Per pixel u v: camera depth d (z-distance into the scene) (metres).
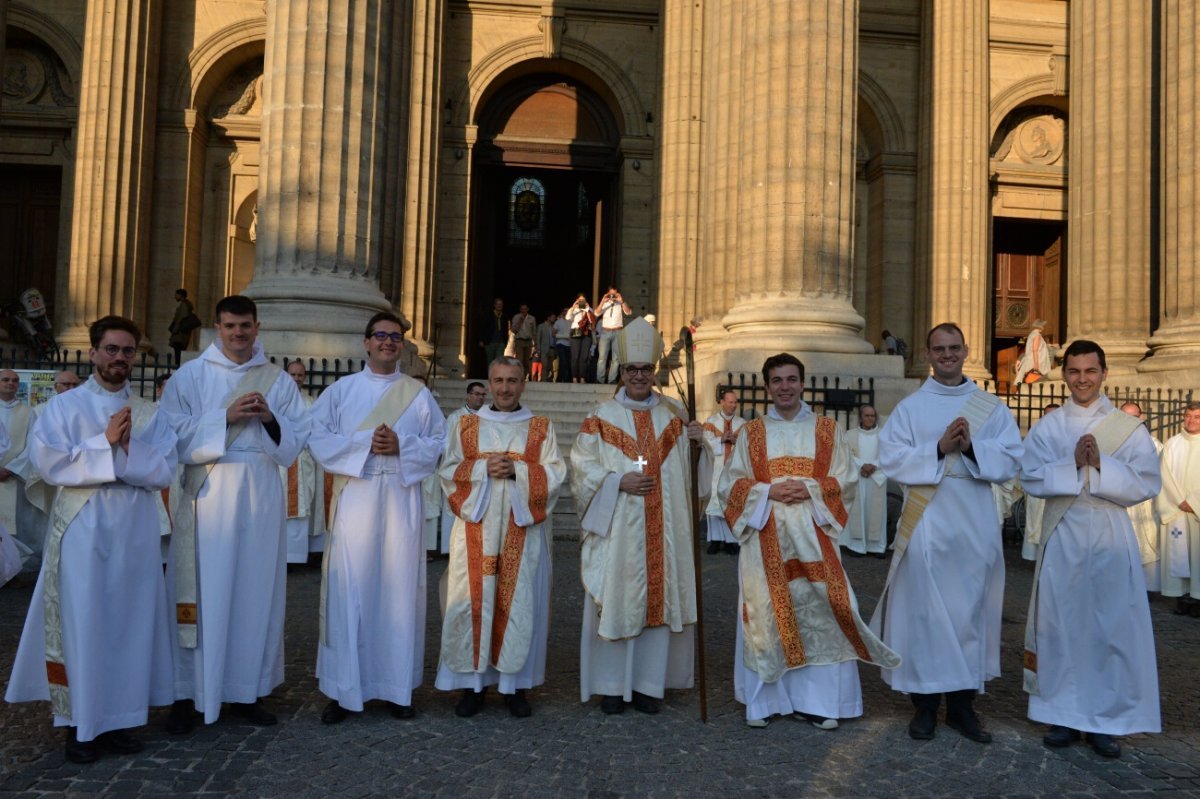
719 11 15.52
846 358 12.02
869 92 21.03
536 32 21.30
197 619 5.01
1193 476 8.88
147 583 4.79
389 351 5.64
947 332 5.46
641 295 21.25
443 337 20.77
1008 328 23.28
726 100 15.37
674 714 5.48
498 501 5.47
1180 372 13.15
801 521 5.36
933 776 4.55
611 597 5.36
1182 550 8.97
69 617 4.53
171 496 6.26
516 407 5.81
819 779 4.48
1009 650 7.25
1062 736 5.02
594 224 24.36
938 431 5.33
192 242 20.09
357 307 11.48
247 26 20.14
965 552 5.16
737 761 4.71
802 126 12.16
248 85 20.75
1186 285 13.54
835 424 5.61
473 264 21.58
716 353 12.73
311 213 11.42
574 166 22.05
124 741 4.71
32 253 20.66
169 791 4.22
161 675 4.89
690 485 5.75
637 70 21.47
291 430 5.29
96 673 4.52
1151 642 5.01
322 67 11.48
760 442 5.57
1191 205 13.48
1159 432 12.09
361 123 11.68
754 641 5.30
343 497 5.34
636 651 5.48
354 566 5.25
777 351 11.92
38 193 20.70
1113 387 13.79
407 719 5.29
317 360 10.98
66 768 4.49
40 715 5.31
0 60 13.29
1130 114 15.30
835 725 5.25
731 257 15.30
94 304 18.41
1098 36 15.62
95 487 4.66
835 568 5.33
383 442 5.28
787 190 12.21
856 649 5.23
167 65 19.97
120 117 18.81
